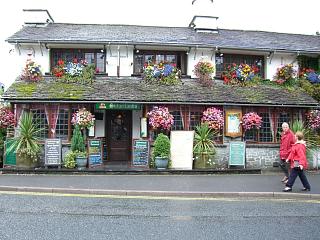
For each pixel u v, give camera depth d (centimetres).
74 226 811
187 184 1352
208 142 1755
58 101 1723
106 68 1991
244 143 1784
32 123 1717
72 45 1966
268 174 1677
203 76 1964
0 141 1766
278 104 1836
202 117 1820
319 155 1888
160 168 1686
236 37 2227
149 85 1895
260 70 2116
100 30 2173
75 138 1698
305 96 1953
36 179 1436
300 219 895
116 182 1384
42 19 2212
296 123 1825
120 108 1753
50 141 1686
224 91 1905
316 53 2083
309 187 1241
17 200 1081
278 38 2319
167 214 932
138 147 1733
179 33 2214
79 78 1888
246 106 1853
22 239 716
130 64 1997
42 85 1834
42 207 991
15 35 1955
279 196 1187
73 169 1622
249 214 941
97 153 1722
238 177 1559
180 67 2053
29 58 1930
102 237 738
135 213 938
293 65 2114
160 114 1734
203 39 2081
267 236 755
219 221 867
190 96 1812
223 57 2081
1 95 1841
